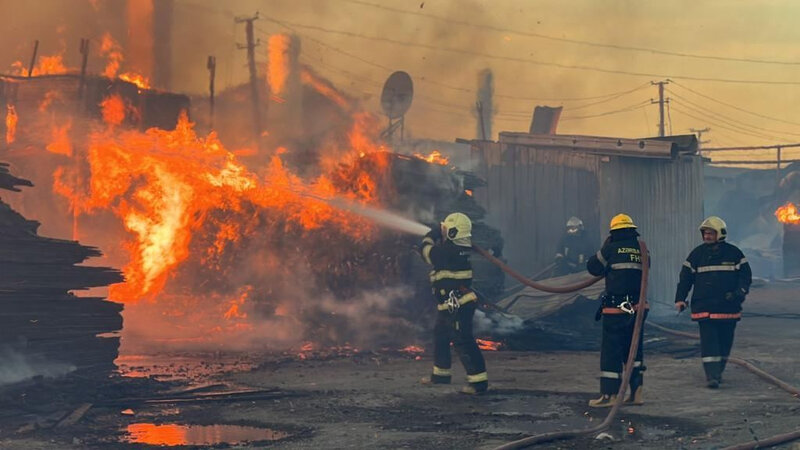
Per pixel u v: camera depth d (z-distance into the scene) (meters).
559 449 6.51
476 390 9.27
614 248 8.70
